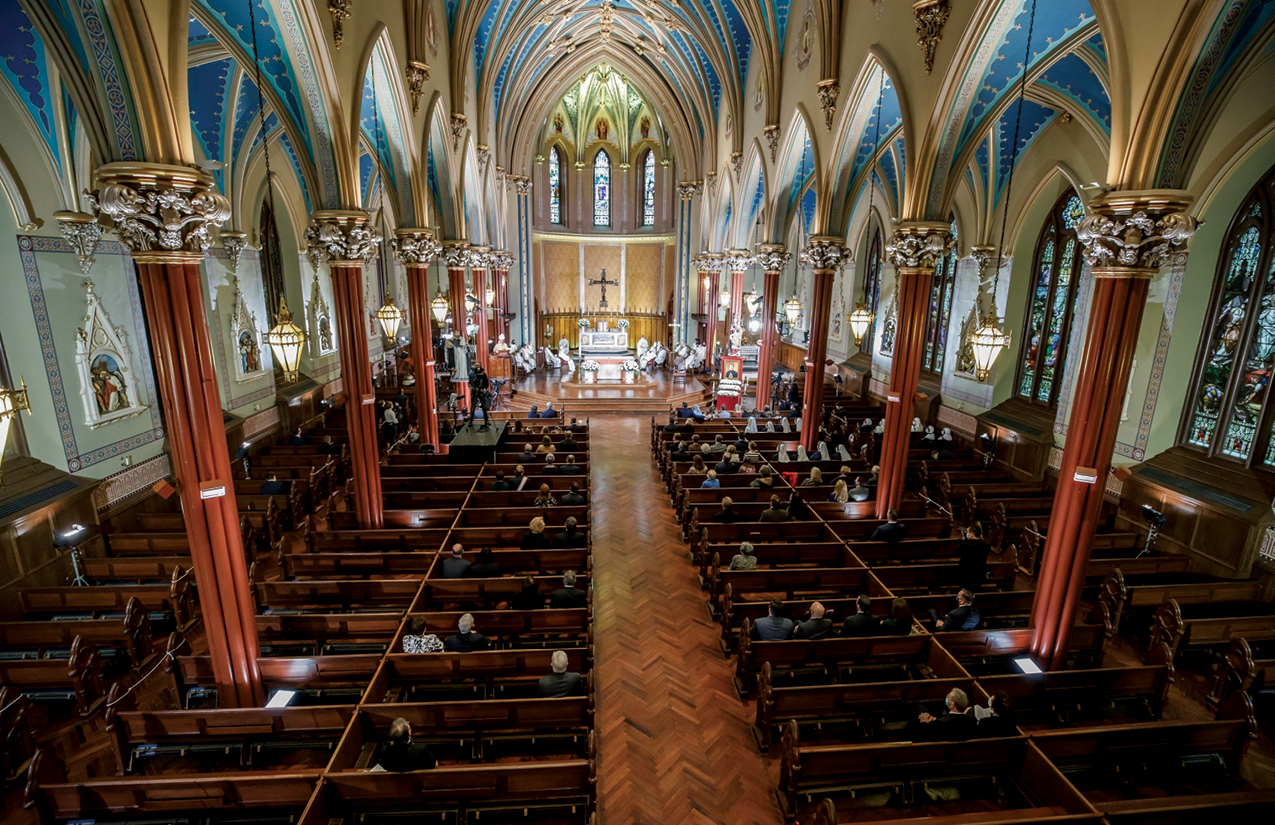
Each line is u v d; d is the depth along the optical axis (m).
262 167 17.69
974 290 18.42
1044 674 7.32
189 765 6.77
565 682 7.09
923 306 11.76
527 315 34.19
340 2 9.59
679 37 26.12
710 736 7.67
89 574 10.35
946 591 10.38
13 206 9.97
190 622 9.70
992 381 17.70
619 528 13.98
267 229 19.67
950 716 6.36
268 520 11.77
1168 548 11.57
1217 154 10.90
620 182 38.19
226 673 7.33
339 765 5.95
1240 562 10.17
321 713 6.62
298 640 8.45
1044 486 14.30
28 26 8.68
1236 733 6.55
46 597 9.33
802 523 11.81
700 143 32.19
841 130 13.76
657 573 11.90
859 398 24.48
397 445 17.48
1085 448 7.80
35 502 9.95
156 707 7.94
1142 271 7.21
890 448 12.51
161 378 6.50
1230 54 6.45
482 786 5.77
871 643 8.10
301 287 20.98
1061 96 12.16
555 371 33.31
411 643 7.80
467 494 12.94
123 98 5.71
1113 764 6.49
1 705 6.54
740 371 25.03
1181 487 11.44
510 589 9.39
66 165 10.67
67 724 7.65
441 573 9.91
